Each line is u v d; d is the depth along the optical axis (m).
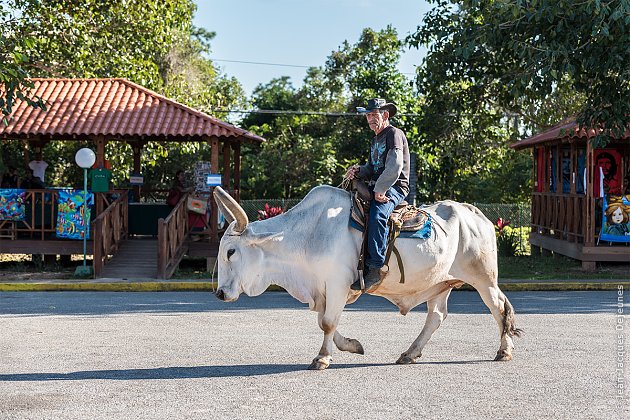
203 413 6.91
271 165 41.22
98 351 9.77
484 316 12.93
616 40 16.73
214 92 41.62
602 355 9.55
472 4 18.03
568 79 24.66
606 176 22.64
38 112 20.38
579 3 16.52
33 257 21.20
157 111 20.72
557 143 22.92
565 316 12.97
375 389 7.78
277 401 7.32
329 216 8.53
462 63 21.08
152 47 30.42
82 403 7.26
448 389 7.79
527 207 32.66
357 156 41.44
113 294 16.50
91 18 28.17
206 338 10.75
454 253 8.99
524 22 17.59
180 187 20.98
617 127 18.33
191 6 30.66
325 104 44.72
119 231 20.08
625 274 19.80
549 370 8.68
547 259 23.42
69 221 19.62
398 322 12.24
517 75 18.08
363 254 8.43
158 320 12.45
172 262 18.95
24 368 8.77
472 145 24.47
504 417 6.82
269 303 14.77
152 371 8.60
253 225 8.60
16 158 30.69
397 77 39.94
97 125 19.86
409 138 31.88
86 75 28.48
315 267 8.49
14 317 12.77
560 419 6.77
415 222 8.67
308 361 9.15
